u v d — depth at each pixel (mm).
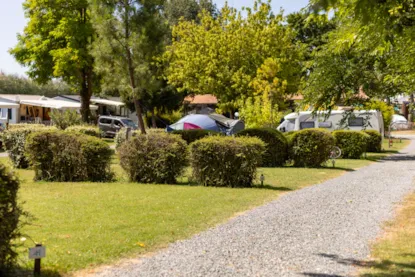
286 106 37562
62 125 27891
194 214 8906
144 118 44875
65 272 5422
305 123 31469
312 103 9781
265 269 5684
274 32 38281
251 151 13125
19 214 5094
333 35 8234
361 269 5754
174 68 40156
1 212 4848
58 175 14156
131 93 21875
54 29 33906
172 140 13891
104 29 20625
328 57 8992
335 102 9203
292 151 19578
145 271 5523
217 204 10070
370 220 8680
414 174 16516
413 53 7930
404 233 7688
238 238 7164
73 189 12289
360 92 9820
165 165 13688
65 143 14031
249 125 27234
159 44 21406
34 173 15773
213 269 5637
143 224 7977
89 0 20734
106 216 8625
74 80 35344
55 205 9742
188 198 10844
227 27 40250
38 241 6734
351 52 8805
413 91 9867
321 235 7465
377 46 6941
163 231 7484
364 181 14484
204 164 13297
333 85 9031
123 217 8539
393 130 53219
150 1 20766
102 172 14305
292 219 8625
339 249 6680
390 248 6758
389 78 9320
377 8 4777
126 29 20766
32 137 14023
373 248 6762
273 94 33719
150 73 22109
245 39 38656
